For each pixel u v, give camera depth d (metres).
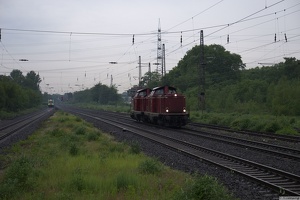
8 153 18.59
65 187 10.23
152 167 12.95
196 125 38.84
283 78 57.78
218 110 57.16
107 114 66.81
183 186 10.32
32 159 14.21
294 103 48.19
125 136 27.02
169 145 21.02
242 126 33.12
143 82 94.81
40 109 124.50
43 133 30.02
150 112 39.03
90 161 14.72
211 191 8.45
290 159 16.31
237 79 80.75
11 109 77.50
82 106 139.12
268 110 53.56
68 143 20.75
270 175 12.62
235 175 12.72
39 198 9.06
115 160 15.16
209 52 81.94
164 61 58.41
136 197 9.31
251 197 9.78
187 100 64.69
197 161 15.88
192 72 81.00
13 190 9.62
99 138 24.67
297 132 29.05
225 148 20.11
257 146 21.23
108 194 9.66
